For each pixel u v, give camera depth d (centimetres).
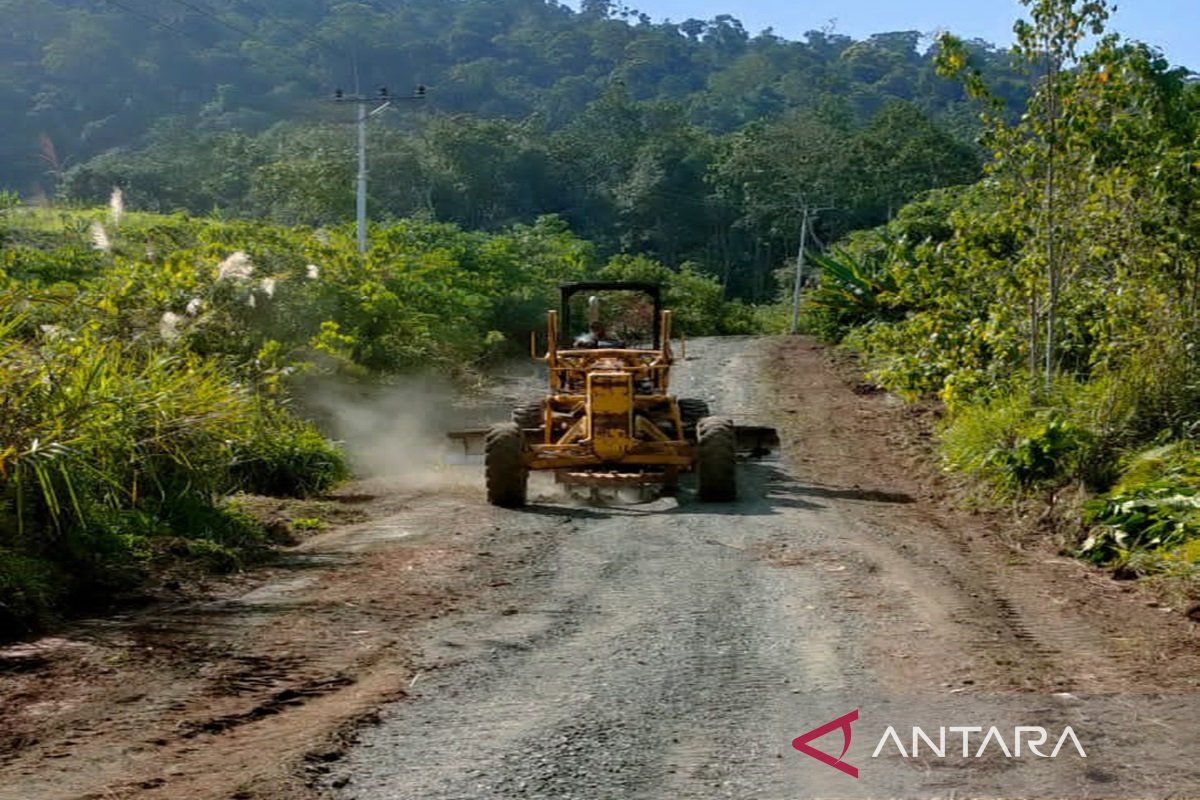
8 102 11531
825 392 2189
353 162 6938
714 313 6047
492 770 411
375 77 16938
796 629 632
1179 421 1066
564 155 10794
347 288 2064
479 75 17350
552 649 588
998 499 1116
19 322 815
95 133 11344
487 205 10181
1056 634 633
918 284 1588
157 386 952
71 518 775
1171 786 399
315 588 751
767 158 9400
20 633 618
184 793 383
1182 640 619
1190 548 780
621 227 10438
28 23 13000
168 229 2205
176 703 492
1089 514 910
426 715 475
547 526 1006
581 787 397
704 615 665
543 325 3316
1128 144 1274
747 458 1301
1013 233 1384
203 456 984
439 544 914
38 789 388
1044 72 1320
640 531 974
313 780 400
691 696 504
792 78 17925
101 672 542
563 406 1240
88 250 1969
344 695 506
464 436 1341
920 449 1540
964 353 1476
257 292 1628
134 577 748
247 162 8925
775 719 473
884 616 664
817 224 9250
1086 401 1155
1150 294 1245
